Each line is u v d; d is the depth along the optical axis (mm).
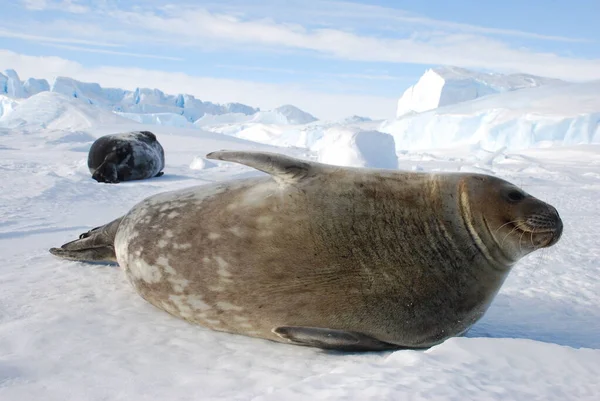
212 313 2885
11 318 2863
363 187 2895
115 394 1972
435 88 87750
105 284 3600
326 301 2738
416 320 2770
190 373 2232
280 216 2803
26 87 113250
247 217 2854
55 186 8492
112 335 2684
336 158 15688
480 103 59188
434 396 1753
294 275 2750
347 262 2742
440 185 2961
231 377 2189
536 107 51562
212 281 2859
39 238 5254
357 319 2742
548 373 2117
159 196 3285
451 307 2818
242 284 2803
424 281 2783
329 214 2797
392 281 2752
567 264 5215
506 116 50469
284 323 2791
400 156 35469
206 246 2887
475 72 96812
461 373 2035
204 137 31359
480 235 2896
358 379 1956
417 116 58781
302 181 2846
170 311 3064
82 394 1960
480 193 2932
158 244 3021
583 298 4016
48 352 2383
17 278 3691
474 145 45938
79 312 2996
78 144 21250
